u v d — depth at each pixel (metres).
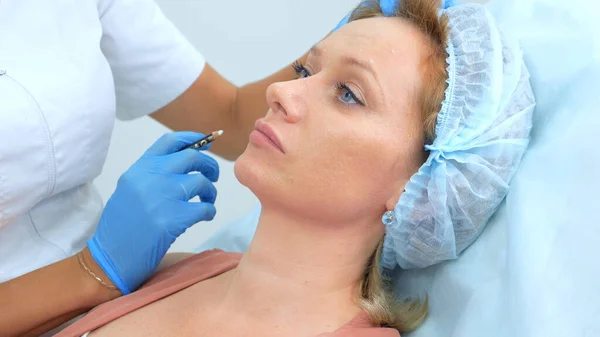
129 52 1.20
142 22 1.19
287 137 0.84
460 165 0.86
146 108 1.29
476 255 0.93
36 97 0.96
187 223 1.01
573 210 0.80
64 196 1.12
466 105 0.84
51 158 0.99
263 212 0.90
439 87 0.85
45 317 0.98
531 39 0.96
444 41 0.87
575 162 0.82
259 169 0.85
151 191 1.00
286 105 0.83
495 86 0.84
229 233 1.34
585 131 0.83
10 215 0.99
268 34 1.76
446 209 0.86
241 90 1.29
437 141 0.84
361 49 0.85
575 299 0.74
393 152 0.84
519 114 0.87
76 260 1.01
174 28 1.26
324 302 0.89
